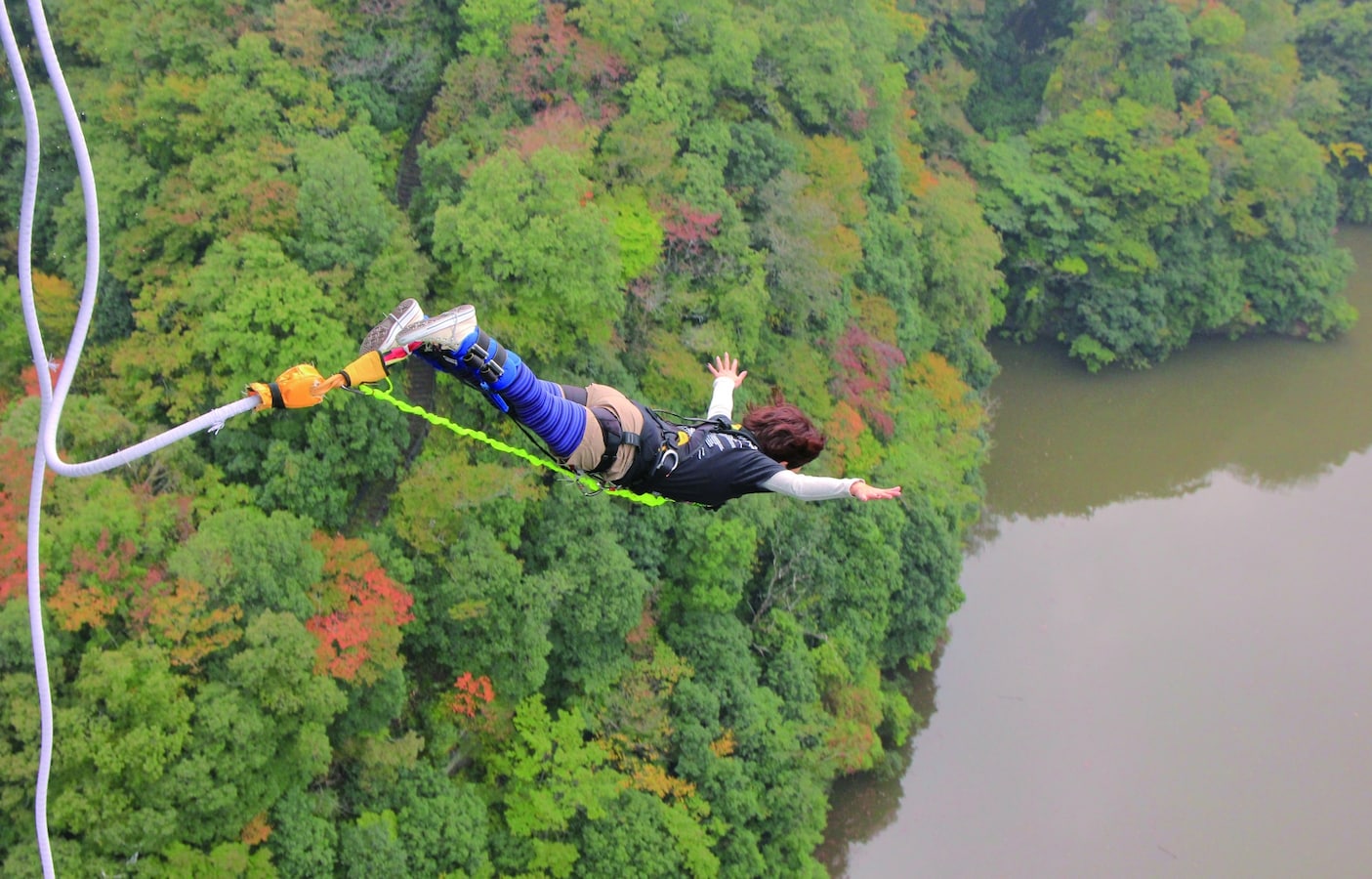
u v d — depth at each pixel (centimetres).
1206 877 3198
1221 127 5303
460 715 2784
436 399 3083
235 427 2755
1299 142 5225
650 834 2667
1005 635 3853
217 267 2788
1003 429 4822
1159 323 5072
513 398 563
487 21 3375
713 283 3388
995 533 4288
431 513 2728
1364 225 6191
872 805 3331
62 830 2191
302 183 2969
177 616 2270
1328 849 3238
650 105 3362
